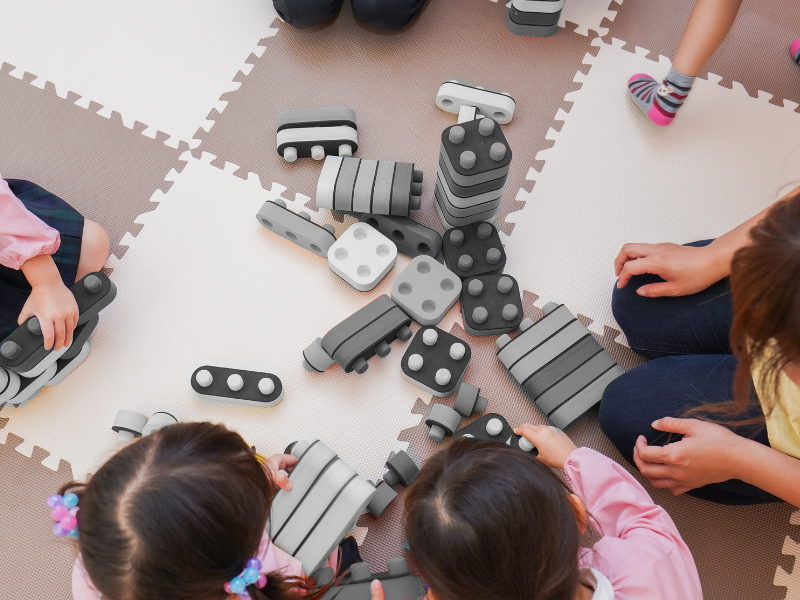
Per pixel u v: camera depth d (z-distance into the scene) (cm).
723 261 108
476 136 117
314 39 152
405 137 144
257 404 121
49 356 112
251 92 147
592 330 130
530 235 137
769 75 151
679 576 87
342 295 132
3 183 103
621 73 150
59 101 144
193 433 81
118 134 142
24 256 105
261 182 140
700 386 107
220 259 134
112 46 149
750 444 96
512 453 80
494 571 74
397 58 151
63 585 111
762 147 145
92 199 137
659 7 156
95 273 114
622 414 112
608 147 144
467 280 128
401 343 129
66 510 76
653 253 116
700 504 118
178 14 152
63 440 120
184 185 139
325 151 139
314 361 121
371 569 112
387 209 127
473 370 128
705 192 141
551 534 76
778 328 73
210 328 129
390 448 121
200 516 74
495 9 156
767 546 115
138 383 124
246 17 153
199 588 76
